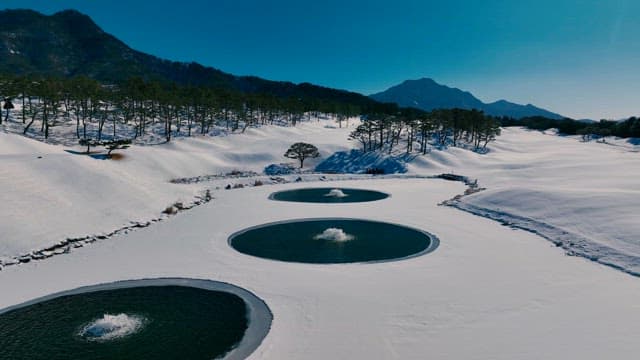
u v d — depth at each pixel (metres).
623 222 30.41
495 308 19.58
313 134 125.69
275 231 35.31
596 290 21.64
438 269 25.23
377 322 18.33
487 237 33.00
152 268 25.89
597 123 180.12
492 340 16.55
